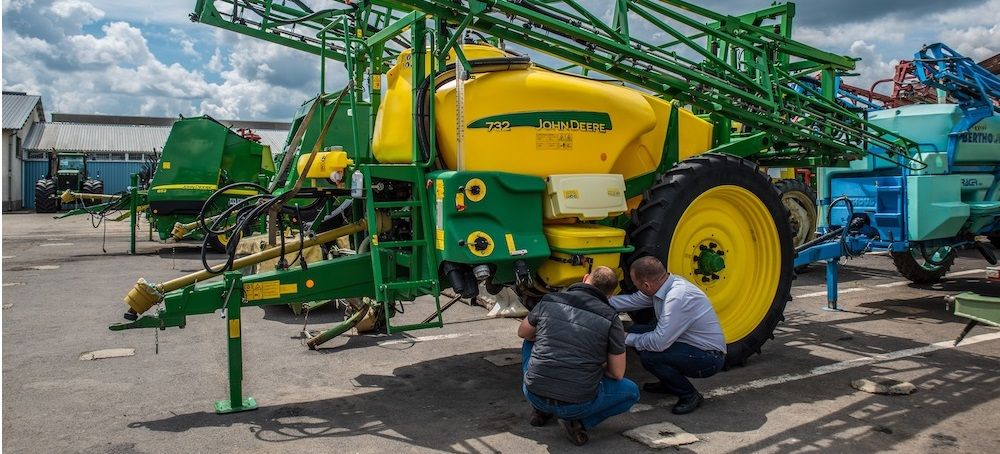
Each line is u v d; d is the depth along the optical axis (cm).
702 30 559
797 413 424
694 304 420
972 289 877
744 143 581
